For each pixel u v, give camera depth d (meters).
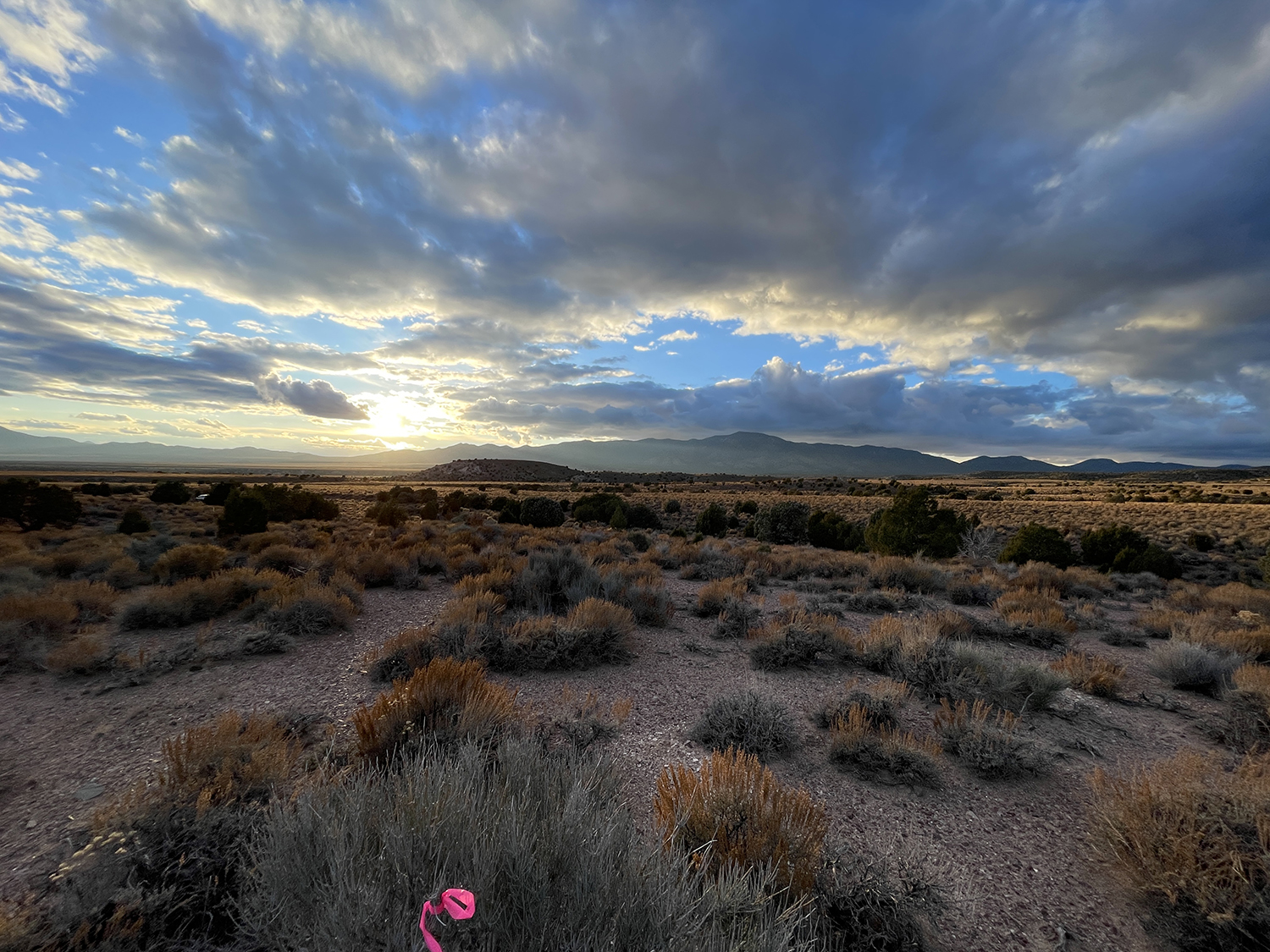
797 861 3.01
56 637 8.02
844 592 13.91
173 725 5.33
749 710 5.38
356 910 2.03
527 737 4.19
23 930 2.49
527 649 7.45
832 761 5.04
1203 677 7.35
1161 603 14.40
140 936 2.53
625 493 82.44
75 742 4.96
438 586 13.07
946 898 3.25
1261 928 2.76
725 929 2.29
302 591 9.86
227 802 3.17
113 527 26.44
